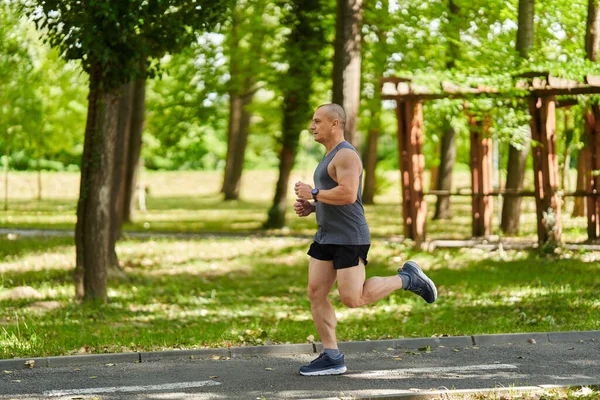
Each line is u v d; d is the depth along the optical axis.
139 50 12.55
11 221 31.20
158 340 9.49
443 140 31.20
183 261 19.52
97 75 12.80
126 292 14.83
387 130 41.94
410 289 7.65
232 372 7.84
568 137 22.02
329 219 7.35
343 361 7.72
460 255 19.64
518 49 20.02
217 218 34.03
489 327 10.43
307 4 26.14
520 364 8.13
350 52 18.88
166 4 12.50
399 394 6.67
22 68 28.78
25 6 12.56
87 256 13.30
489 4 23.23
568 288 14.20
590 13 19.27
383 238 23.06
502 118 19.38
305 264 19.38
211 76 27.95
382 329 10.34
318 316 7.66
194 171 64.44
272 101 28.55
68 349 8.85
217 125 31.44
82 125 40.31
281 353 8.83
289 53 26.39
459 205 40.94
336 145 7.39
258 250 21.30
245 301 14.07
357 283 7.33
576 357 8.49
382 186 49.34
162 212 38.38
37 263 18.25
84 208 13.28
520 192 19.83
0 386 7.27
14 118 35.16
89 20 12.10
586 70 17.61
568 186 31.56
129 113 17.91
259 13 26.66
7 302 13.30
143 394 6.97
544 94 18.88
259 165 70.12
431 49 24.05
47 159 64.25
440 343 9.23
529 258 18.86
